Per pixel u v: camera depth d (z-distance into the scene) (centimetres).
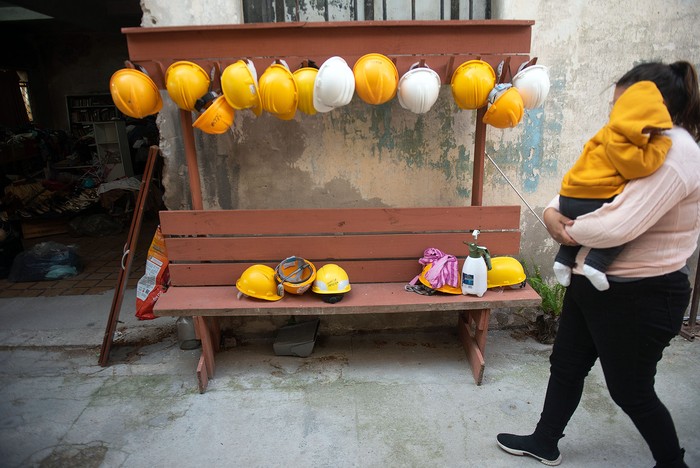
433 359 301
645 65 155
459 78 241
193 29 241
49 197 632
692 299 322
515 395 264
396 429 239
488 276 273
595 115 306
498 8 288
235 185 300
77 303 397
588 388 267
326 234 292
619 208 150
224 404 260
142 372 293
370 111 291
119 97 227
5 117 953
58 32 984
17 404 262
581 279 171
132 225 292
